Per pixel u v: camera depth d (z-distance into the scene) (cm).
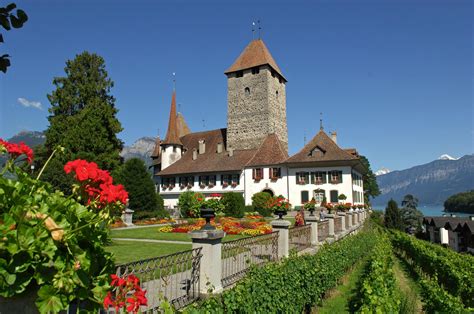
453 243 4406
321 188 4219
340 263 1338
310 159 4278
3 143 338
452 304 880
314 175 4278
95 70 4159
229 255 789
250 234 1814
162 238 1711
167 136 5594
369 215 4959
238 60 5209
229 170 4769
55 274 252
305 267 919
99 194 310
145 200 3034
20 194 264
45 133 3900
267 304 673
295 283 831
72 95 4025
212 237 667
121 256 1134
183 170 5203
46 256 245
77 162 307
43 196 288
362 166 4700
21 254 237
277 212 1091
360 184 5125
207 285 641
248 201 4625
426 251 1817
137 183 3031
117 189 304
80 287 267
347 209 3106
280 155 4559
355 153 4744
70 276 252
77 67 4112
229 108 5175
